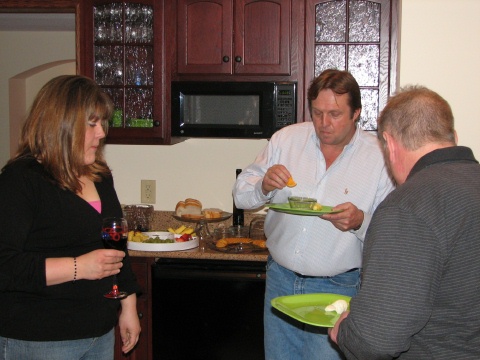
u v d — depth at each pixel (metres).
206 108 3.24
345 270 2.23
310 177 2.32
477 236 1.30
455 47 2.74
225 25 3.19
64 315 1.80
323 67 3.18
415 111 1.43
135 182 3.68
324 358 2.17
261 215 3.49
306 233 2.24
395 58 3.11
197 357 3.02
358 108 2.21
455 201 1.32
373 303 1.30
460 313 1.32
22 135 1.87
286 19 3.15
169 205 3.67
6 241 1.71
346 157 2.28
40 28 4.75
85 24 3.27
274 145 2.44
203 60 3.22
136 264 3.03
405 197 1.34
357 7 3.13
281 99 3.16
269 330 2.35
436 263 1.29
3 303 1.77
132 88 3.30
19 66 5.55
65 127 1.79
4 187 1.75
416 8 2.75
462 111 2.75
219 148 3.62
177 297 3.01
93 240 1.90
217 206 3.64
